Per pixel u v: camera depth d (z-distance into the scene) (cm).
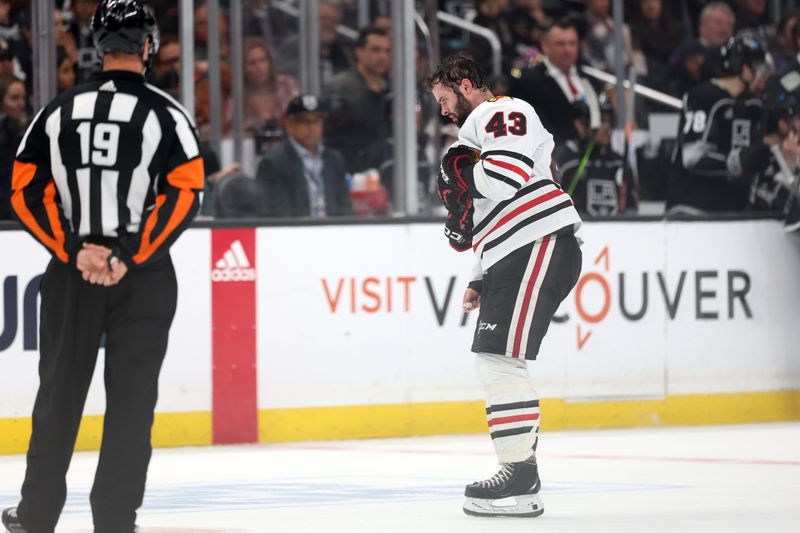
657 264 2341
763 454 1897
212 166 2369
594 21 2980
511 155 1273
